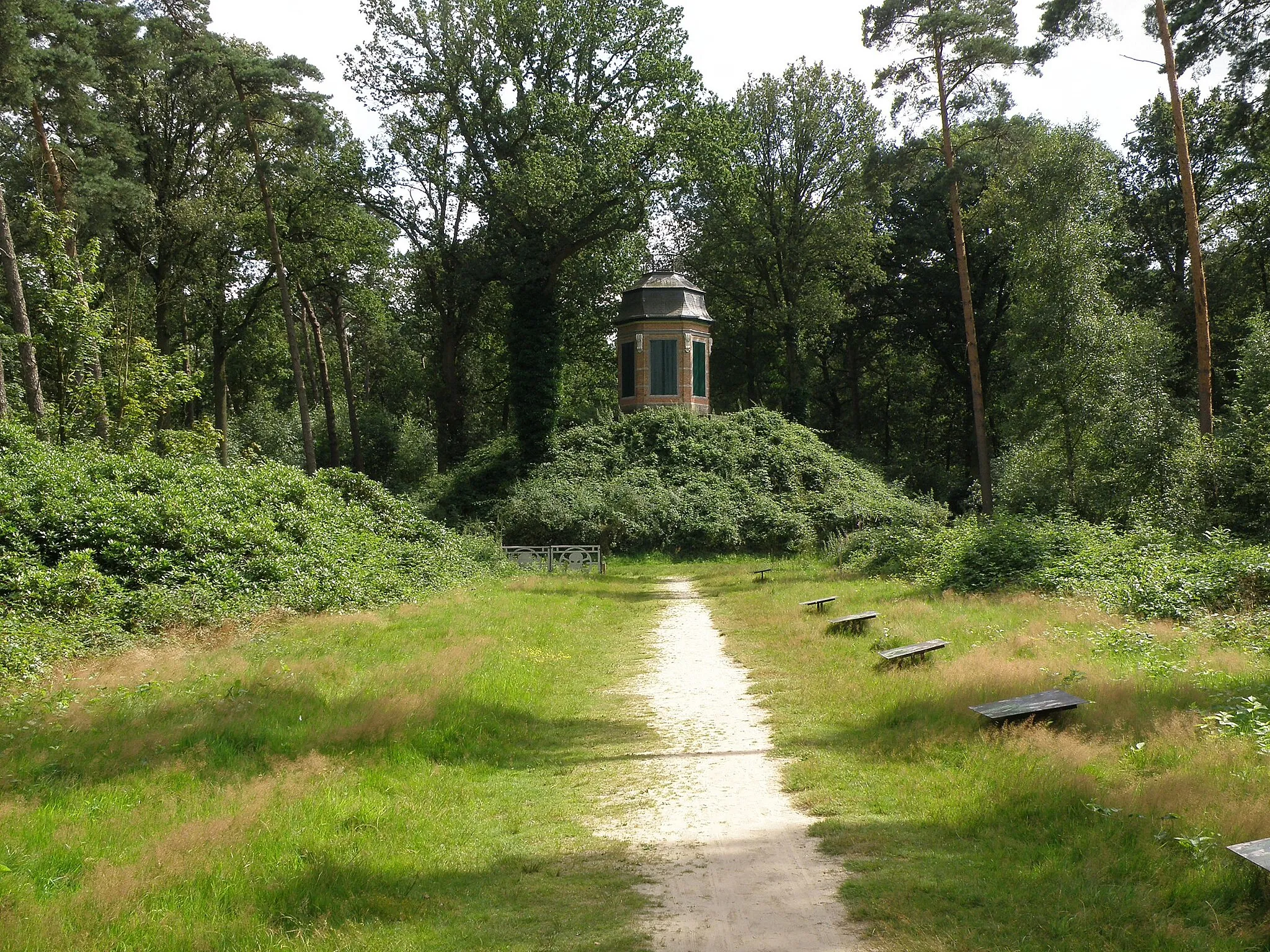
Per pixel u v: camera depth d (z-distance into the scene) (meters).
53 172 28.48
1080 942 4.98
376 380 67.44
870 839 6.83
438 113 47.66
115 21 32.09
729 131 43.22
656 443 45.94
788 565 33.94
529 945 5.33
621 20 45.25
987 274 57.41
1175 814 6.42
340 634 16.31
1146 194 46.19
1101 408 31.22
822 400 68.19
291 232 44.28
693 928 5.48
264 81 34.66
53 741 9.42
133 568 18.33
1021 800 7.26
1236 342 42.88
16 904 5.69
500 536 39.38
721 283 59.06
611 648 17.12
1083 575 18.75
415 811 7.86
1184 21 23.36
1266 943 4.82
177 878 6.15
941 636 14.77
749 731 10.62
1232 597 15.30
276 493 24.72
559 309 50.31
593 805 8.17
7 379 33.41
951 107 30.02
